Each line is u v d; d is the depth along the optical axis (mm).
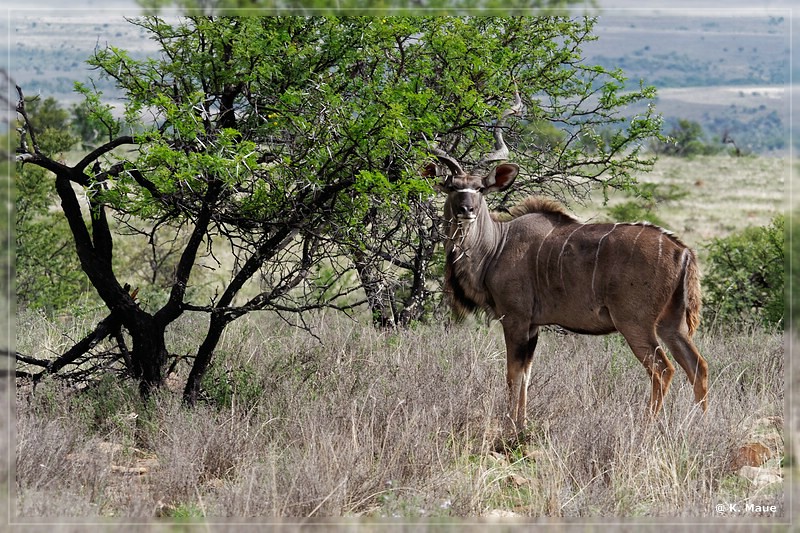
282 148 22391
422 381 22250
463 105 23594
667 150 167500
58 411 20625
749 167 177250
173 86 22375
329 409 20594
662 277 21547
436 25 23641
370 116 20516
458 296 24109
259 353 25359
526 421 21688
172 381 24609
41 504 15703
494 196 30688
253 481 16266
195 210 21609
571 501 16891
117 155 22969
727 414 20562
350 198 21781
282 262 23000
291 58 22031
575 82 30281
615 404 20984
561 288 22500
